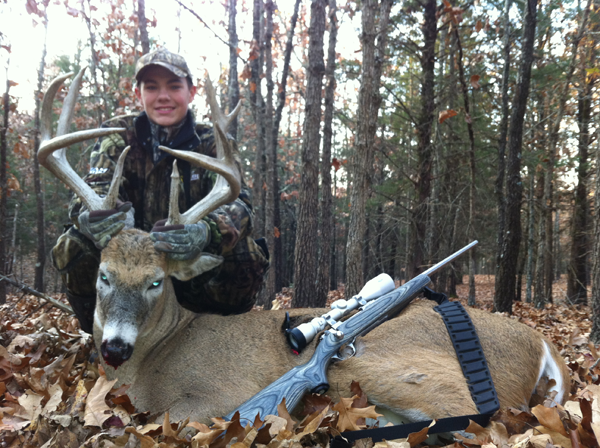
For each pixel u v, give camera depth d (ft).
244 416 8.61
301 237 26.94
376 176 60.95
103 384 9.50
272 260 39.75
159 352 10.59
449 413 8.78
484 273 161.17
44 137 10.89
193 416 9.42
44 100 10.91
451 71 41.42
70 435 8.22
